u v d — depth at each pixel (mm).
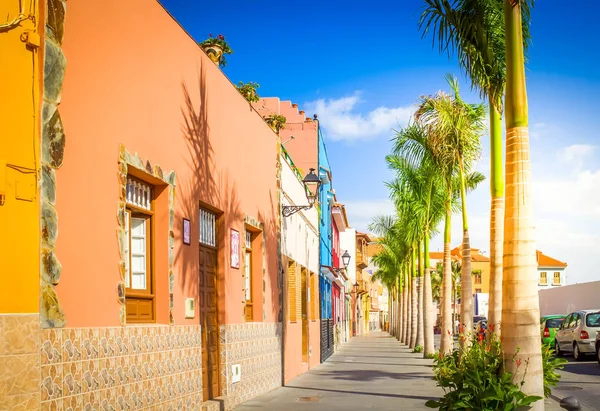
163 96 9312
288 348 19266
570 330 27984
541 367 8531
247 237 15453
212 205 11680
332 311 38250
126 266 8453
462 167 18875
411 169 27344
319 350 27547
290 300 20688
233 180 13281
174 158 9672
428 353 30656
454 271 108312
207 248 11891
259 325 15305
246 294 15219
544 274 128625
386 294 145375
